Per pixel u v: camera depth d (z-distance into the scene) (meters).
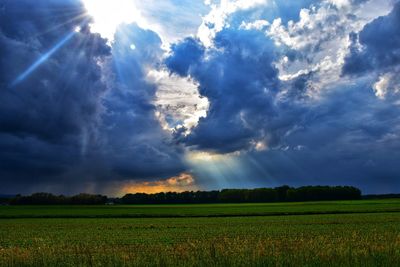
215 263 14.00
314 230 39.38
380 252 15.41
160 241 32.34
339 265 13.61
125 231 44.22
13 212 95.25
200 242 28.39
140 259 15.61
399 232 32.78
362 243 21.44
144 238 35.34
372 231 35.81
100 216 78.75
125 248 25.06
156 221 62.56
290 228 42.88
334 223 49.31
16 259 16.23
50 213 90.31
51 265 15.49
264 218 65.06
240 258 14.81
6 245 30.84
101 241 33.28
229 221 58.94
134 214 81.50
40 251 20.30
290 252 15.50
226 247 20.34
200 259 14.73
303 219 59.53
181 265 14.30
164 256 15.99
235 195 198.38
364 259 14.09
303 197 186.75
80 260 16.48
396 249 16.03
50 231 45.50
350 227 42.19
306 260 14.06
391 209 83.56
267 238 30.39
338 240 24.95
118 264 14.80
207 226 49.34
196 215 77.31
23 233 42.97
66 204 174.88
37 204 170.00
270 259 14.41
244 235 35.31
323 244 20.33
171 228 47.47
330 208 92.06
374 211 78.62
